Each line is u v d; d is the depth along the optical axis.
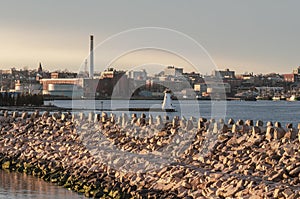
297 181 19.88
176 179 22.80
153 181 23.78
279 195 18.34
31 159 32.44
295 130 24.48
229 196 19.92
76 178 26.95
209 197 20.50
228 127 27.89
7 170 31.36
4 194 24.41
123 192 23.47
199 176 22.30
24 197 23.83
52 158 31.23
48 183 27.08
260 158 22.81
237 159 23.59
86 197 23.84
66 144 32.12
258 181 20.41
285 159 22.05
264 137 25.05
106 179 25.67
